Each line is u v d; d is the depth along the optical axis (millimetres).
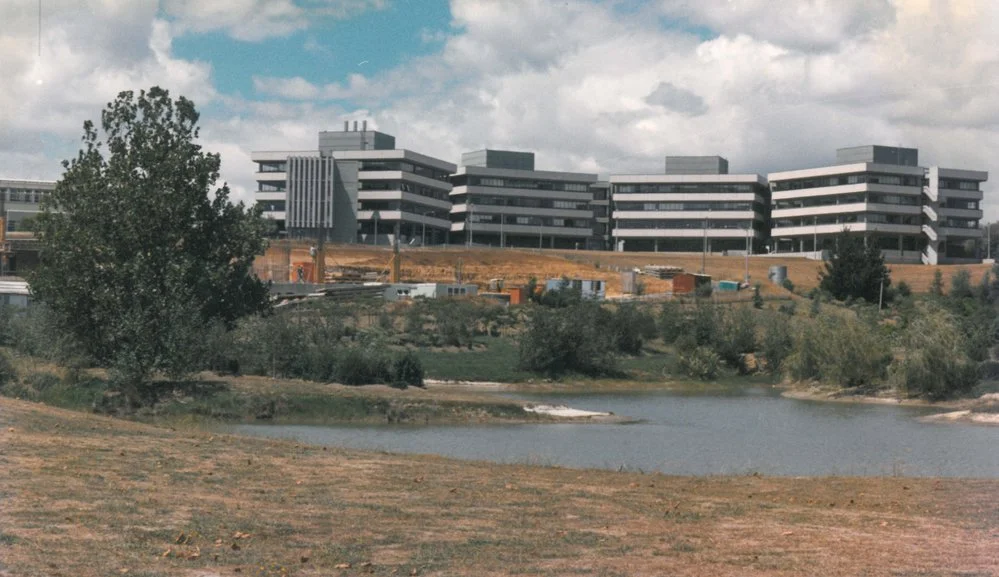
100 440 29031
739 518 21969
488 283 167875
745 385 103188
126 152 65562
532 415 65688
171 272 60656
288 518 19578
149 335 58375
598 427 62594
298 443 34375
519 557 17312
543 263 193875
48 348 63594
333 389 65875
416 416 62562
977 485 28281
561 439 54531
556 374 100750
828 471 42125
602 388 98875
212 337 68188
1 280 116125
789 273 194125
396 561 16719
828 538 19797
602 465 42938
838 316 112625
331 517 19938
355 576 15703
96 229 61281
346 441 48750
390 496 22703
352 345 94312
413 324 111312
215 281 68250
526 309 127250
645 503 23516
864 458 48375
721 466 43844
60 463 23938
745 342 112250
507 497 23453
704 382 103750
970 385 85250
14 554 15516
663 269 178125
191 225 67188
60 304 59125
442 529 19328
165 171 64688
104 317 59031
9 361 61531
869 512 23391
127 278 59531
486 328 116375
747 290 157875
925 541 19672
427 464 29250
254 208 73000
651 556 17766
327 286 137000
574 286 150375
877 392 88875
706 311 119562
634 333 114750
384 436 53219
